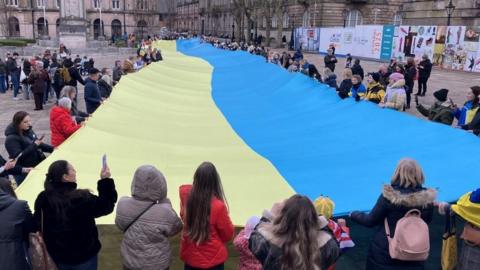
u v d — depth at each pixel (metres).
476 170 5.57
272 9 59.97
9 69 20.12
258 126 9.59
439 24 32.25
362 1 52.25
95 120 8.38
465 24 30.11
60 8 43.34
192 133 8.91
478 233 4.21
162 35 76.88
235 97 12.87
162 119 9.80
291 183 5.81
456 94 19.48
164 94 12.43
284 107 11.13
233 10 76.19
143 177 3.94
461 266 4.38
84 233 3.96
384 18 53.56
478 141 6.45
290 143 8.03
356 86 11.54
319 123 9.17
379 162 6.44
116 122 8.58
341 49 42.97
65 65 16.61
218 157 7.16
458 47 29.59
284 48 55.19
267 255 3.12
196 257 3.96
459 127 8.46
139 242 3.88
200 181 3.88
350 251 5.16
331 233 3.30
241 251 3.86
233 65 18.67
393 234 3.99
